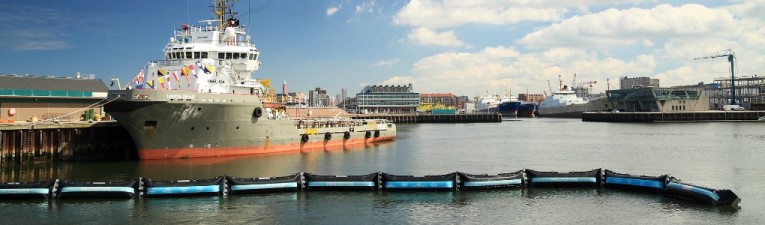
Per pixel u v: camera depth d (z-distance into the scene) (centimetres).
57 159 4062
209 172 3662
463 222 2336
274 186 2856
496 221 2350
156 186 2731
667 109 15862
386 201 2697
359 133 6278
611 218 2373
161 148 4166
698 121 14212
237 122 4412
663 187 2783
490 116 16975
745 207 2544
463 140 7581
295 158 4581
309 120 5641
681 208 2512
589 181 2998
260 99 5034
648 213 2439
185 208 2541
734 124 12188
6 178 3341
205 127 4247
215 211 2494
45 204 2591
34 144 3944
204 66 4694
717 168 4112
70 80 5394
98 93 5431
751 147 5881
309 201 2697
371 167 4181
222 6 5553
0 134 3756
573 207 2573
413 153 5381
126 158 4378
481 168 4241
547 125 13462
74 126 4116
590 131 10006
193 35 5266
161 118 3997
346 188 2912
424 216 2428
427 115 17162
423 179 2905
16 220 2323
